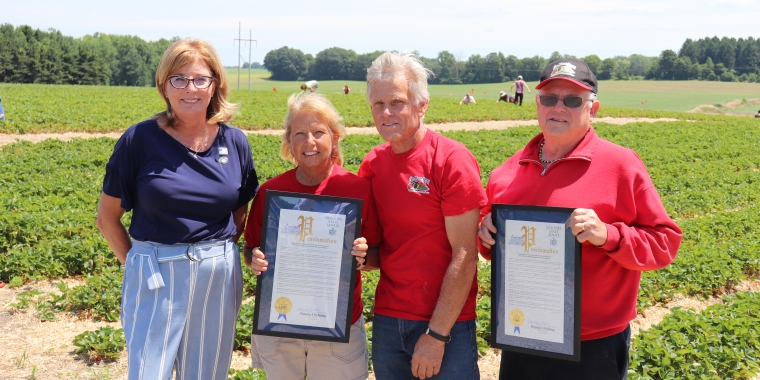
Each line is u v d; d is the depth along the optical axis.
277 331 3.79
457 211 3.62
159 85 3.73
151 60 151.62
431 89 130.12
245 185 4.05
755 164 22.36
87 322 6.69
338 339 3.76
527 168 3.84
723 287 9.17
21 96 37.31
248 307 6.69
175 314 3.67
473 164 3.71
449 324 3.67
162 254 3.66
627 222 3.51
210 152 3.81
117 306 6.88
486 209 4.04
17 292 7.43
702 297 8.67
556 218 3.41
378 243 4.06
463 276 3.65
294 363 4.09
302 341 4.05
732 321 6.62
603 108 45.72
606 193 3.48
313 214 3.73
